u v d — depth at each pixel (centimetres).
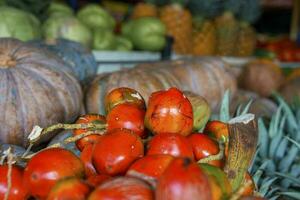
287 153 77
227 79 115
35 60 70
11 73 65
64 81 70
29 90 64
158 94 46
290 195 64
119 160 39
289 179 70
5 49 70
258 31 314
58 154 39
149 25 134
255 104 123
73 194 34
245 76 165
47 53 75
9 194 40
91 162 43
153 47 135
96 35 123
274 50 232
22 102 63
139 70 95
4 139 63
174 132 44
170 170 32
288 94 153
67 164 39
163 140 41
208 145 44
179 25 158
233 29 178
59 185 34
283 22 306
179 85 96
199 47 169
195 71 109
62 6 134
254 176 60
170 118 44
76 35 114
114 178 36
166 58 139
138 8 162
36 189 38
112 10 195
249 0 186
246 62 179
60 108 67
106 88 85
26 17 108
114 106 49
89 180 38
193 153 44
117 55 123
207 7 171
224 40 178
